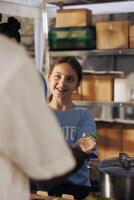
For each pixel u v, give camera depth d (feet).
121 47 11.25
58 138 2.72
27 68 2.65
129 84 11.43
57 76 6.41
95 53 11.64
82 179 5.89
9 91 2.56
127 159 4.82
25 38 13.78
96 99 11.54
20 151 2.62
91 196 4.61
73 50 11.69
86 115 6.20
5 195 2.74
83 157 3.68
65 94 6.37
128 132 11.06
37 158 2.64
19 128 2.58
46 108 2.72
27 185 2.94
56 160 2.69
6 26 6.63
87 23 11.55
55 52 11.87
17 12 10.33
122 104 11.34
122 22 11.19
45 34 11.35
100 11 11.57
